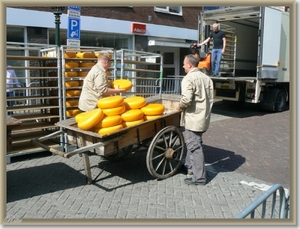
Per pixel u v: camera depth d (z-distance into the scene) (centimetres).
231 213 391
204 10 1200
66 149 614
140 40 1419
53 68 594
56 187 460
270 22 1048
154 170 484
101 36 1298
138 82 947
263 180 507
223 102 1410
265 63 1048
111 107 441
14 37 1043
